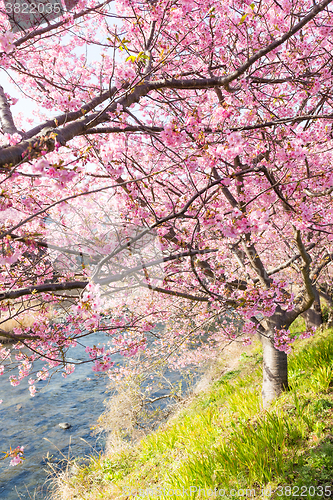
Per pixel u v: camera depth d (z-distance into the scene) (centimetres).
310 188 399
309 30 491
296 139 314
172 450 569
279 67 468
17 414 888
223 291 477
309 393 502
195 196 283
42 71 463
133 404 794
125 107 275
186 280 505
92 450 732
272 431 420
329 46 504
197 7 392
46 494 611
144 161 470
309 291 520
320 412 443
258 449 403
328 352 621
